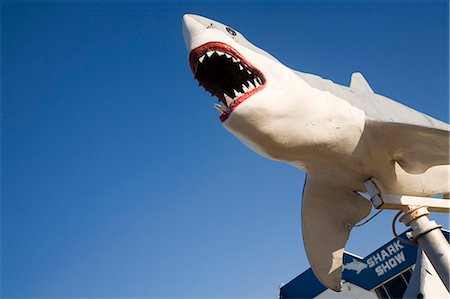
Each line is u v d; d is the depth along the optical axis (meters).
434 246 3.08
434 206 3.26
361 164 3.37
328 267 3.88
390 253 8.09
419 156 3.29
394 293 7.83
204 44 3.15
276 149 3.20
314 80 3.50
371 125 3.23
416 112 3.98
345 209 3.80
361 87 4.52
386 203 3.21
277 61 3.31
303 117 3.13
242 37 3.51
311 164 3.45
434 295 5.88
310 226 3.90
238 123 3.05
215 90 3.29
